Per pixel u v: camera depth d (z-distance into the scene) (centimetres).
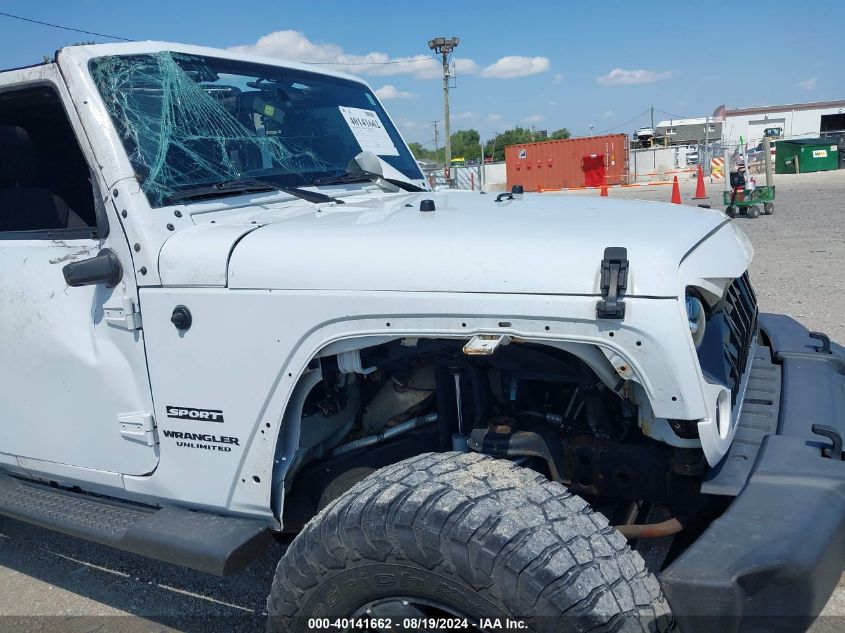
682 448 205
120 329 248
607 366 196
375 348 231
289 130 328
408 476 197
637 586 174
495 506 181
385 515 186
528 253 198
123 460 260
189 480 244
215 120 290
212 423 234
